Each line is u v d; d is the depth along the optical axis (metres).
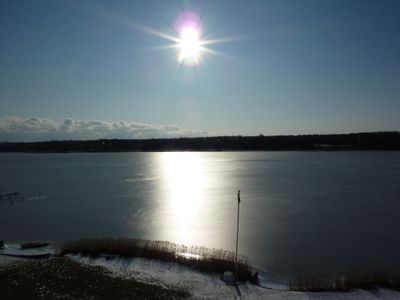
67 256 39.91
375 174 122.19
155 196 86.81
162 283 32.91
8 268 36.16
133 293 30.59
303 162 187.00
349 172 130.62
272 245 46.31
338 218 60.09
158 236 51.03
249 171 146.50
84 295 30.00
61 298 29.33
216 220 60.16
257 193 88.00
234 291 31.53
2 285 31.88
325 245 46.22
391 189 89.69
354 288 32.03
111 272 35.19
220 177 128.50
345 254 42.94
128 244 41.66
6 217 64.88
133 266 36.75
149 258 38.50
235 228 54.75
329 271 37.66
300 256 42.25
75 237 50.97
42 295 29.86
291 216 62.00
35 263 37.66
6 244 47.06
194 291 31.38
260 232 52.34
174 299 29.72
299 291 31.91
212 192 92.19
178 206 73.06
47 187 105.62
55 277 33.75
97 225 58.09
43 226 57.78
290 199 78.44
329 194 84.00
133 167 183.50
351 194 83.44
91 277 33.88
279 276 36.34
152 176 136.50
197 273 35.25
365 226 54.94
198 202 77.62
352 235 50.44
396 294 30.75
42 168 181.75
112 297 29.72
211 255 39.56
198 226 56.44
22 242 48.50
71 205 75.56
